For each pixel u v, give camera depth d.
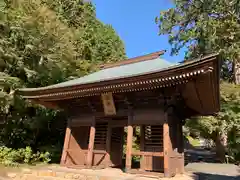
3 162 10.27
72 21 24.44
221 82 19.27
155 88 8.87
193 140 40.81
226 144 20.28
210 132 18.41
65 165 10.89
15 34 15.49
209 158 21.86
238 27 13.90
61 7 22.77
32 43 15.59
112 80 9.07
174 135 9.80
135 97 9.89
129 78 8.67
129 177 8.03
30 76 15.52
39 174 9.10
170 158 8.87
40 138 17.06
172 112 9.21
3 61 14.95
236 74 20.38
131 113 9.95
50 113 17.41
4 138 15.30
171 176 8.78
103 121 11.87
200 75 7.50
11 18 15.55
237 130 17.55
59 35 17.23
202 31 14.98
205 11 14.52
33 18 15.48
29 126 16.19
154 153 8.88
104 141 11.93
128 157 9.30
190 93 9.29
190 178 9.18
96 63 24.72
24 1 16.75
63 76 18.50
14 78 14.25
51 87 10.79
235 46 14.58
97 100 11.16
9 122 16.03
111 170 9.99
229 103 17.30
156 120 9.20
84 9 26.75
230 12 14.05
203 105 11.26
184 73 7.54
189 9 16.42
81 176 8.45
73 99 11.73
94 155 11.07
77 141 12.28
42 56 16.06
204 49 16.02
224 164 17.31
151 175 8.61
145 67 11.41
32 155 12.01
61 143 16.73
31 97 11.81
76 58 20.98
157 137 10.91
